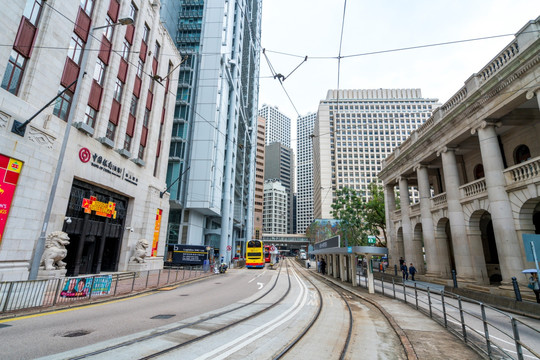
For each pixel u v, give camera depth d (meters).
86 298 11.53
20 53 13.45
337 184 109.25
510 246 15.41
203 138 40.81
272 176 190.75
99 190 19.11
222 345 6.23
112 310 9.84
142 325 7.79
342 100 120.44
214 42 44.78
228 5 49.28
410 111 117.69
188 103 41.88
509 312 11.73
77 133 16.61
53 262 13.89
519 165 15.38
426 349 6.36
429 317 9.90
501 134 21.09
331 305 12.13
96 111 18.84
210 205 39.62
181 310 10.08
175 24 46.78
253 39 73.94
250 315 9.39
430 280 22.58
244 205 72.62
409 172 29.03
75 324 7.74
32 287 9.52
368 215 41.03
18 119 11.80
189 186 39.31
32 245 12.20
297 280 23.62
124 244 21.77
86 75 17.59
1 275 10.82
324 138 115.06
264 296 14.07
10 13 12.55
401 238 31.62
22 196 11.83
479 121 18.20
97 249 19.25
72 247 17.20
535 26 14.84
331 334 7.53
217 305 11.27
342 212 38.91
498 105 16.62
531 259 8.97
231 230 51.75
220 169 44.28
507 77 15.80
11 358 5.18
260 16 84.69
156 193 25.78
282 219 162.38
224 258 45.22
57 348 5.77
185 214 39.84
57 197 15.03
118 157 20.58
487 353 5.98
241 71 57.59
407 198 29.27
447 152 21.95
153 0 25.50
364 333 7.80
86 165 17.28
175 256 33.84
